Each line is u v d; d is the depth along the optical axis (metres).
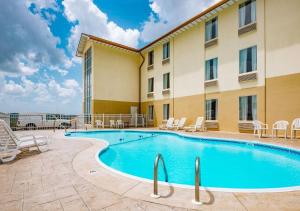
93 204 2.95
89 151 7.08
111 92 20.56
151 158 8.16
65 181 3.96
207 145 10.48
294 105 10.47
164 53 19.86
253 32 12.51
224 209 2.75
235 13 13.61
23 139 6.78
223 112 14.10
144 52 22.42
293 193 3.28
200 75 15.91
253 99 12.40
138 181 3.92
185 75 17.25
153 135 14.48
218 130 14.37
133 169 6.64
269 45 11.67
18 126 15.84
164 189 3.48
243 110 12.96
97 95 19.55
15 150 5.84
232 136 11.23
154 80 20.86
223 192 3.33
